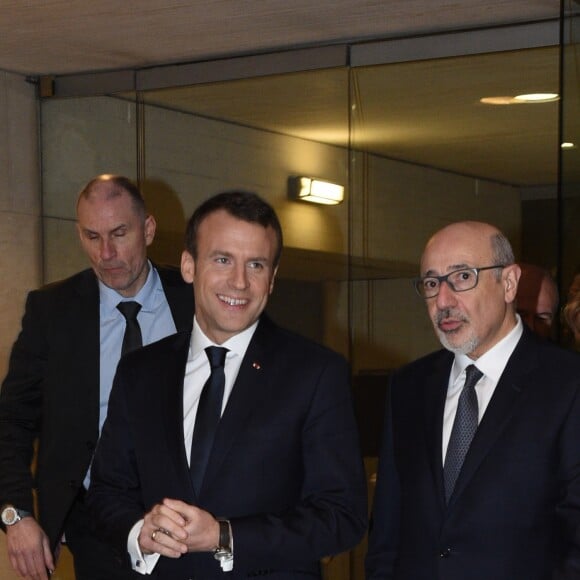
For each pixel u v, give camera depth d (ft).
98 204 12.80
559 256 13.65
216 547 9.05
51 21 16.06
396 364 16.92
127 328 12.91
